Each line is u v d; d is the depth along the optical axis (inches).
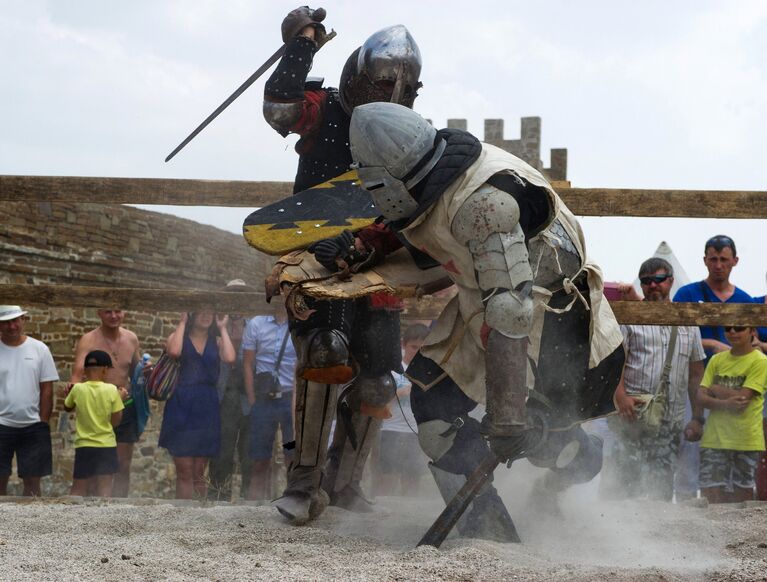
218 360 290.2
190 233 486.3
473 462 160.2
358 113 148.8
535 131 1422.2
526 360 145.6
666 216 242.2
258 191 253.1
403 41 179.5
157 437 496.1
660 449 253.4
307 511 183.8
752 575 130.3
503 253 142.6
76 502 227.6
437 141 148.0
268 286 170.4
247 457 298.0
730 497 264.4
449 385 163.0
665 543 169.0
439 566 133.4
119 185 255.8
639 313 237.0
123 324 495.2
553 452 162.2
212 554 146.0
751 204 240.8
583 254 159.3
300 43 186.4
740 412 261.9
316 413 185.5
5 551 144.3
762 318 234.8
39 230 464.1
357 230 168.6
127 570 131.3
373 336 193.9
